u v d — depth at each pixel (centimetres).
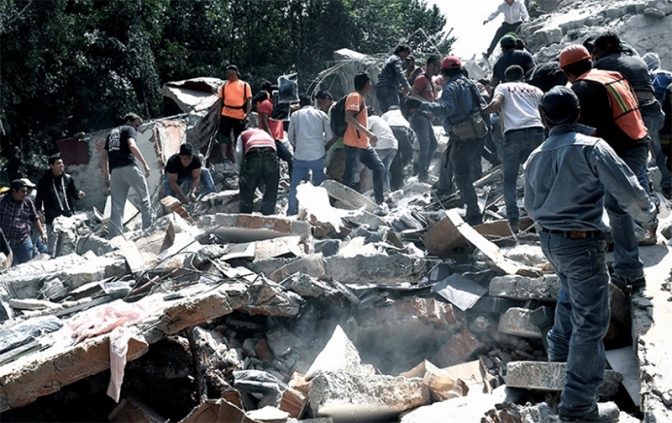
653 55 1058
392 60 1203
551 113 486
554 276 646
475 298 684
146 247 841
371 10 3681
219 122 1418
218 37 3089
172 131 1553
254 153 986
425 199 1028
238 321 702
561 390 533
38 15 2153
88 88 2445
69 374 545
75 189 1232
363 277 725
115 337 553
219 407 507
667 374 501
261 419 508
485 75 1616
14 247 1093
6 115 2253
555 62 859
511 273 688
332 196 950
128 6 2509
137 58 2531
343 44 3594
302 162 1034
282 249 771
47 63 2295
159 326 574
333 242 805
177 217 876
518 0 1608
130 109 2497
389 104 1201
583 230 472
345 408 533
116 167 1065
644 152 634
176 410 611
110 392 551
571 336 489
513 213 813
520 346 670
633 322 582
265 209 1011
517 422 480
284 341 688
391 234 802
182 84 1809
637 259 616
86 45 2384
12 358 562
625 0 1494
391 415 559
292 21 3572
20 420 569
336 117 1038
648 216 461
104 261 803
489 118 1007
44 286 769
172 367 616
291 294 693
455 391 568
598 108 618
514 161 817
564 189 473
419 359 691
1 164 2222
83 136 1834
